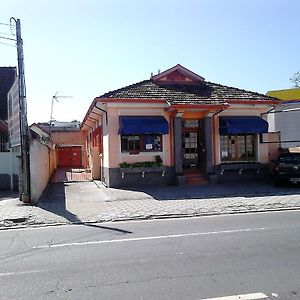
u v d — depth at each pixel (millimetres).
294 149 20812
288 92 28594
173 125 18125
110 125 17516
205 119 18453
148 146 17984
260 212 11336
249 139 19422
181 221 10164
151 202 13375
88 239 8172
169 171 18125
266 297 4652
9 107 17109
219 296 4703
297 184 17156
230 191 15672
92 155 23875
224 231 8594
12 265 6281
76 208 12398
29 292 5012
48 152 22703
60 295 4871
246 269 5742
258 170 19141
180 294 4801
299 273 5520
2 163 18547
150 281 5309
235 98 18922
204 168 18594
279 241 7488
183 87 19734
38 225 10062
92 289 5055
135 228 9297
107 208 12320
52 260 6531
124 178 17641
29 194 13375
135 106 17672
